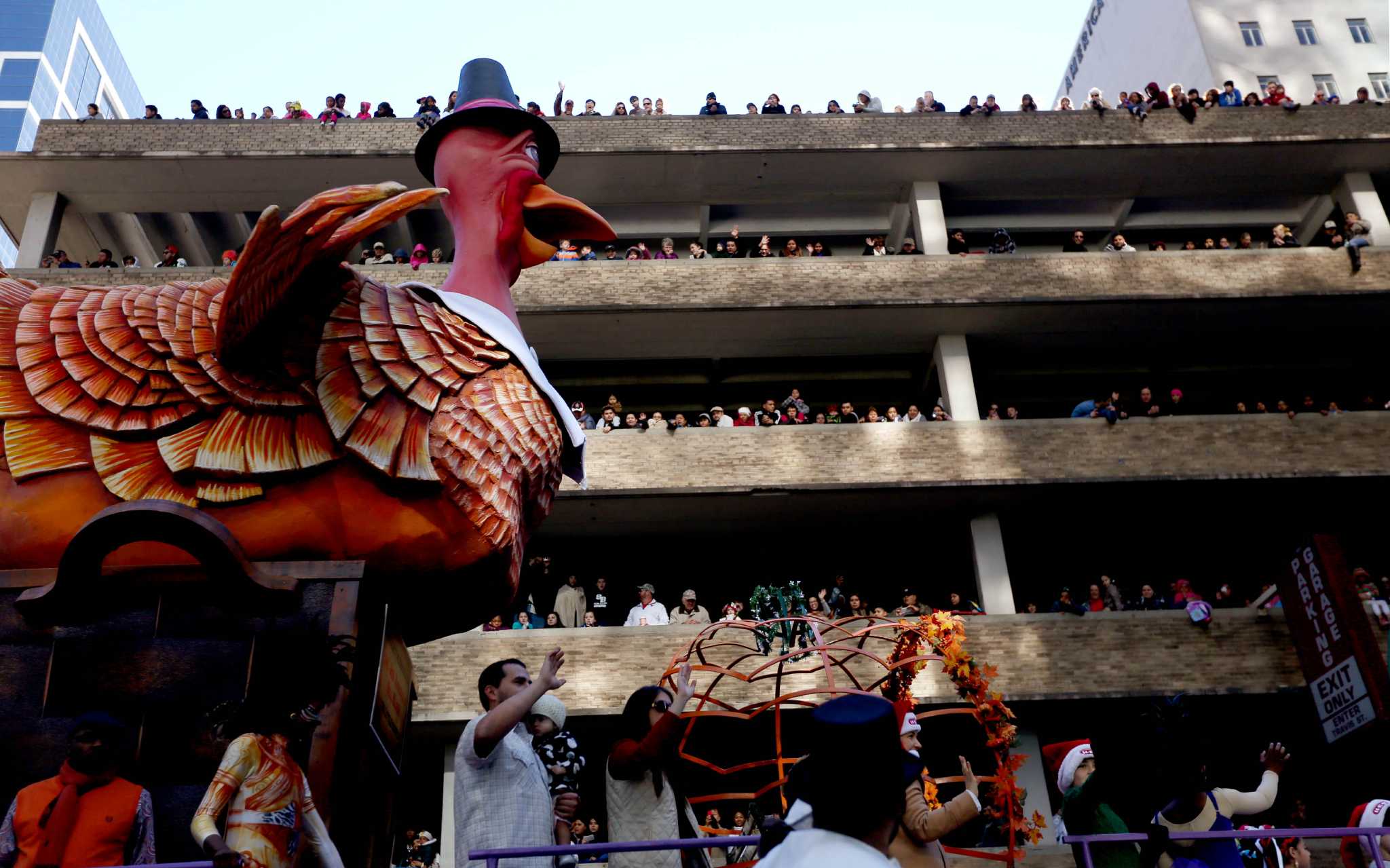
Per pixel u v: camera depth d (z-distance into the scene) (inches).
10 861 212.8
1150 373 955.3
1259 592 900.0
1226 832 235.5
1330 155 954.7
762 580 895.1
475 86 401.1
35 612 279.9
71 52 3378.4
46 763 267.6
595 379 928.9
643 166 920.9
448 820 700.7
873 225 979.9
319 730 272.2
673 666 326.6
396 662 315.3
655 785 243.3
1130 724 246.7
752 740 736.3
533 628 742.5
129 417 299.1
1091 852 246.4
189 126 885.8
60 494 293.3
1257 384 959.6
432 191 312.0
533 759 250.2
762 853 136.4
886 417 888.9
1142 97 966.4
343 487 301.4
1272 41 1264.8
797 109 984.3
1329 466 824.9
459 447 311.0
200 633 282.8
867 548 898.1
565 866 252.2
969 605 790.5
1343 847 319.0
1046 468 821.9
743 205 976.9
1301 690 740.0
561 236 384.8
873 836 118.2
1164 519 871.1
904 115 942.4
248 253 282.0
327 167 888.9
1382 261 901.8
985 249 987.3
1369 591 740.7
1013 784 288.4
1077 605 767.1
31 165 877.2
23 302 319.9
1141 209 1003.9
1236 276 892.0
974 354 933.2
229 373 306.8
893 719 122.9
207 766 268.7
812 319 873.5
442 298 341.1
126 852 220.1
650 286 859.4
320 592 290.8
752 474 808.9
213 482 296.2
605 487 800.3
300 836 196.4
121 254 980.6
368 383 308.3
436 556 303.4
